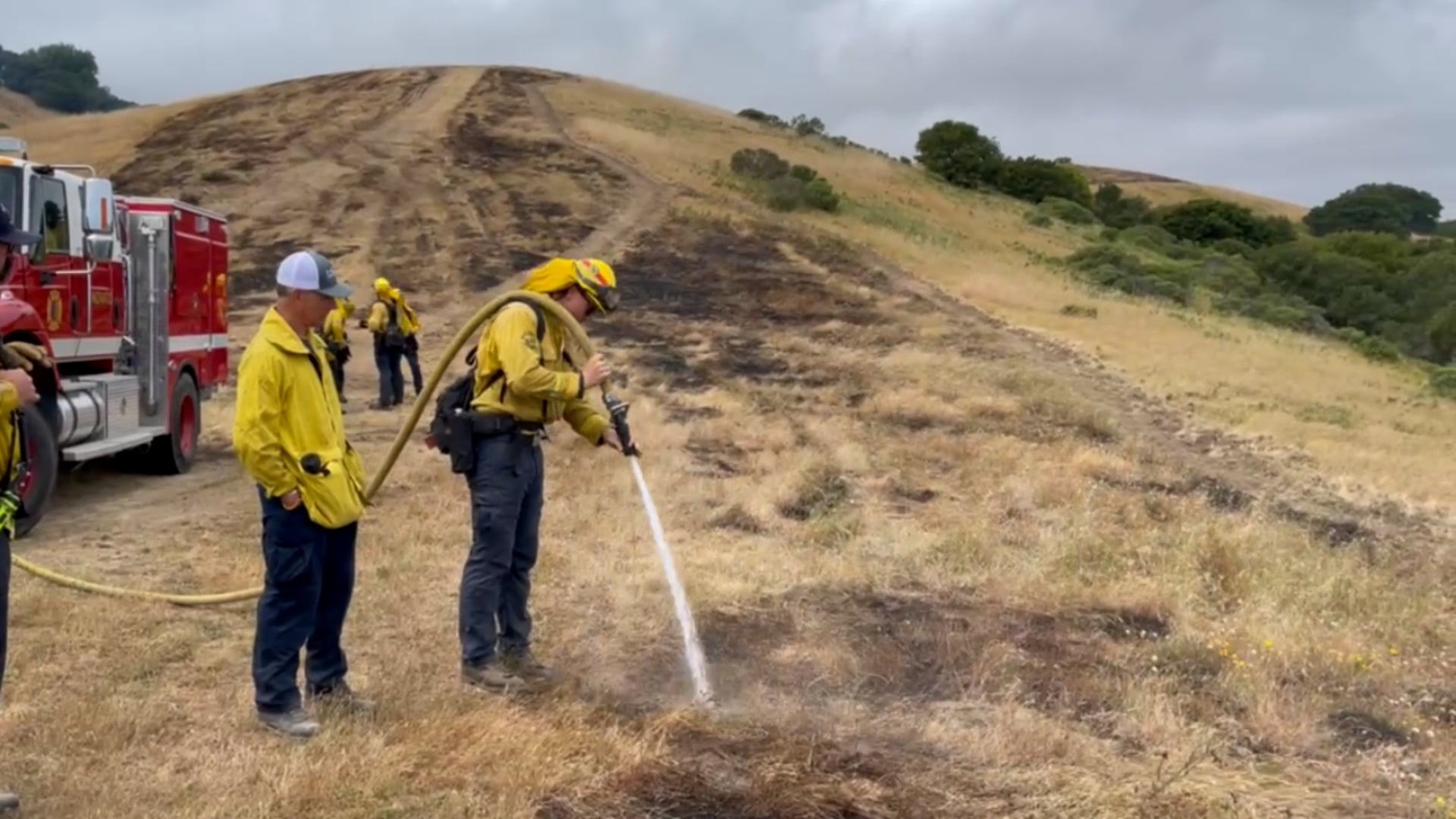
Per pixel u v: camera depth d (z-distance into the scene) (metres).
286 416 4.86
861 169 60.09
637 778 4.47
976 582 7.95
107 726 4.91
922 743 5.00
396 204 38.12
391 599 7.02
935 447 14.06
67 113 120.25
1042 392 17.86
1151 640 6.86
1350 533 11.41
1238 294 41.47
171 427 11.67
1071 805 4.41
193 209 12.23
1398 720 5.75
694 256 32.03
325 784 4.34
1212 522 10.28
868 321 25.00
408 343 17.19
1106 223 75.94
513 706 5.21
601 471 11.55
